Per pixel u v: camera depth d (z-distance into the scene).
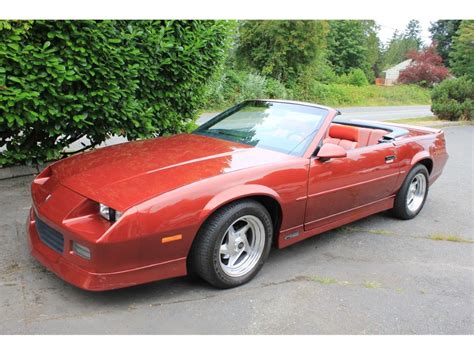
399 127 5.34
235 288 3.25
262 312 2.95
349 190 4.06
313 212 3.78
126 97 5.78
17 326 2.61
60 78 5.01
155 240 2.76
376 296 3.28
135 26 5.80
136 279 2.80
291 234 3.70
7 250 3.57
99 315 2.78
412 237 4.60
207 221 3.00
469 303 3.29
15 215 4.36
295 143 3.81
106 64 5.45
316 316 2.95
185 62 6.17
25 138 5.66
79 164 3.41
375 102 32.59
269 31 25.45
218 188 3.01
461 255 4.21
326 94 29.38
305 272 3.59
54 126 5.42
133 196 2.78
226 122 4.44
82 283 2.70
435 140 5.32
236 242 3.25
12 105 4.77
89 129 5.82
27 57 4.87
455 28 54.66
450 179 7.48
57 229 2.83
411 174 4.92
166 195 2.80
